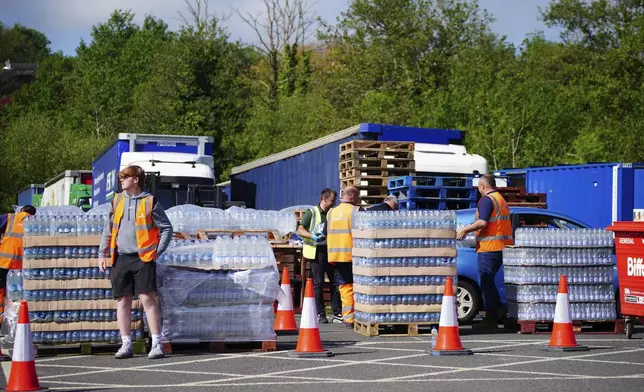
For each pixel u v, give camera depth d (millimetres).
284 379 9102
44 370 9742
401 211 12812
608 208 21438
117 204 10484
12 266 14836
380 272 12742
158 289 10945
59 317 10789
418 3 56750
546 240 13195
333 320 15750
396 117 46375
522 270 13156
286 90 68812
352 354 10914
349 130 20734
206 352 11102
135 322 10938
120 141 25750
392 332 13211
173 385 8758
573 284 13289
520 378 9117
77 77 84875
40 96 85000
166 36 91562
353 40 56344
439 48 56312
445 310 10914
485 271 13547
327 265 15305
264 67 71688
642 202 21281
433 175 20094
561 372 9516
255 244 11258
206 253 11156
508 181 22656
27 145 57719
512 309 13375
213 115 56656
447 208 18922
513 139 38156
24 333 8516
